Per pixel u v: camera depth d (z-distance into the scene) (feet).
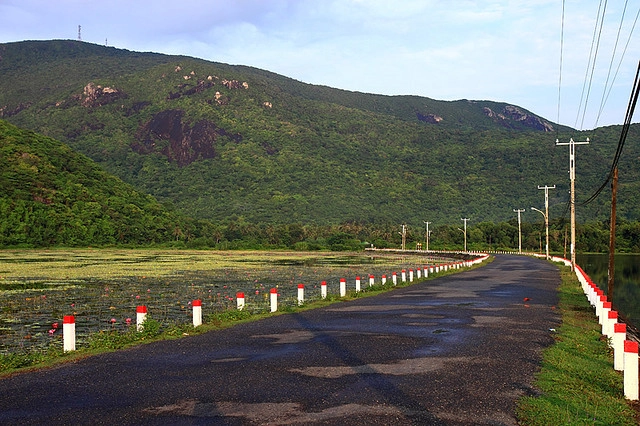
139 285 133.80
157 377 36.65
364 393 32.58
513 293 99.45
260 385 34.30
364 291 102.99
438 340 50.14
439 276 148.56
